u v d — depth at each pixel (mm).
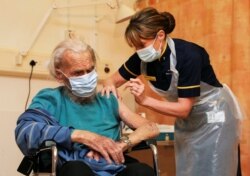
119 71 2104
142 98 1738
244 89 2254
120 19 2752
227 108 1872
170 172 2980
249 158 2193
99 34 3066
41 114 1619
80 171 1368
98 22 3062
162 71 1858
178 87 1776
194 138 1921
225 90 1919
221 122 1845
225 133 1843
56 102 1700
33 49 2652
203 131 1888
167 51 1822
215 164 1826
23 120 1594
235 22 2316
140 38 1723
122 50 3193
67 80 1714
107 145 1570
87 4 2914
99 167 1561
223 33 2412
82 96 1726
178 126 2027
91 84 1696
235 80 2295
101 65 2973
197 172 1885
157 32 1722
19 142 1537
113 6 2943
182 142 1990
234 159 1869
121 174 1525
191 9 2678
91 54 1722
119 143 1604
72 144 1556
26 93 2617
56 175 1423
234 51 2316
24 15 2637
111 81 2047
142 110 3062
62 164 1491
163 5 2930
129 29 1755
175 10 2814
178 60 1769
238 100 2123
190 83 1735
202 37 2572
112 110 1809
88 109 1745
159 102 1752
